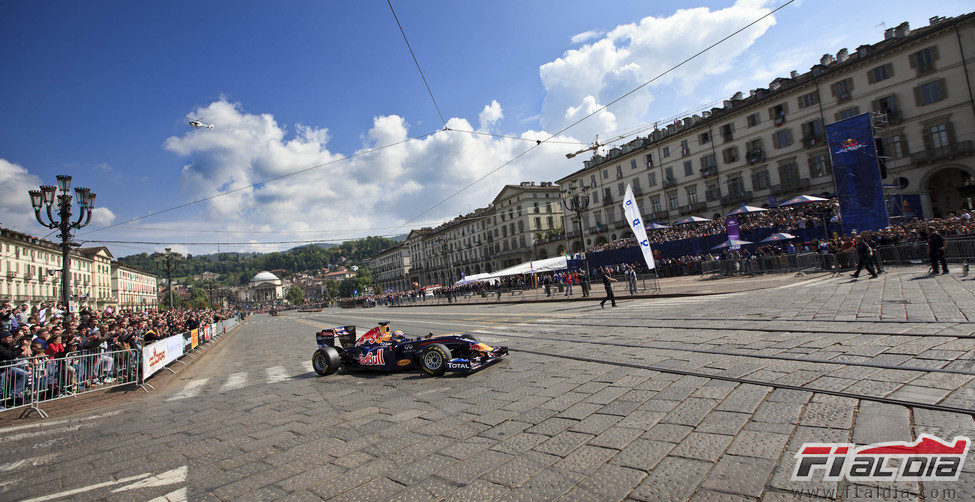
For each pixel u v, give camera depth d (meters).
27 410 7.60
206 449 4.70
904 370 4.80
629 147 54.12
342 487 3.43
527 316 16.69
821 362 5.48
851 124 20.70
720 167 43.84
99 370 9.05
